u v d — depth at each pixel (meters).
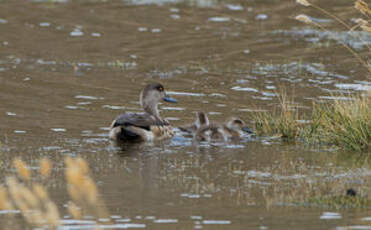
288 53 27.12
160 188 12.20
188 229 10.02
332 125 16.22
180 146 15.90
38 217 10.48
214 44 28.62
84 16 33.47
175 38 29.66
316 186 12.28
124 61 25.98
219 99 20.95
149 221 10.38
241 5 35.75
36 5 35.53
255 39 29.47
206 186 12.34
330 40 28.95
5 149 15.10
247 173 13.27
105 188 12.18
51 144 15.70
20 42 28.70
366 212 10.70
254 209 10.95
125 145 15.87
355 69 24.55
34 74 23.92
